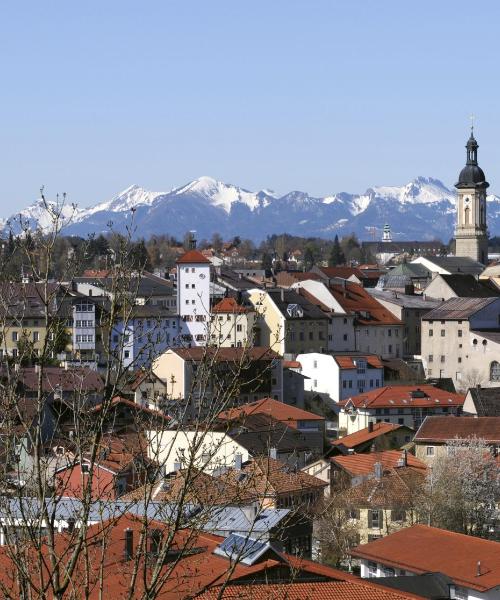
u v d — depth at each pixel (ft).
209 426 185.68
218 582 290.35
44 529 262.67
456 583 481.87
